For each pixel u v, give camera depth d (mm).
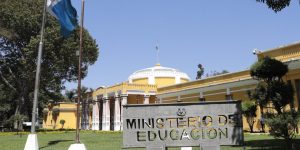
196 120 8648
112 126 42719
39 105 49156
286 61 19453
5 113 48156
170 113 8711
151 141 8633
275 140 13961
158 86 41125
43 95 43969
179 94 33188
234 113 8578
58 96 44094
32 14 32781
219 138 8523
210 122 8602
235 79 26062
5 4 32312
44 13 15609
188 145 8562
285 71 10711
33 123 14227
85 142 19000
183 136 8602
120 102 39719
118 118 39375
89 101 47156
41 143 18969
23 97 38250
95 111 44906
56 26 32688
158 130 8664
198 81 30609
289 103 10469
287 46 19703
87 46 36312
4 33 32906
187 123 8648
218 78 28109
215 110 8648
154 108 8766
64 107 58750
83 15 13789
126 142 8664
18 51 36688
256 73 10906
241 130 8477
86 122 47219
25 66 33375
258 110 22578
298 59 18859
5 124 41656
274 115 10438
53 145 17656
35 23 32875
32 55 32031
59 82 38906
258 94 10867
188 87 31984
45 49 31500
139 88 39844
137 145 8633
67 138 23688
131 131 8711
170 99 34781
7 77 39500
